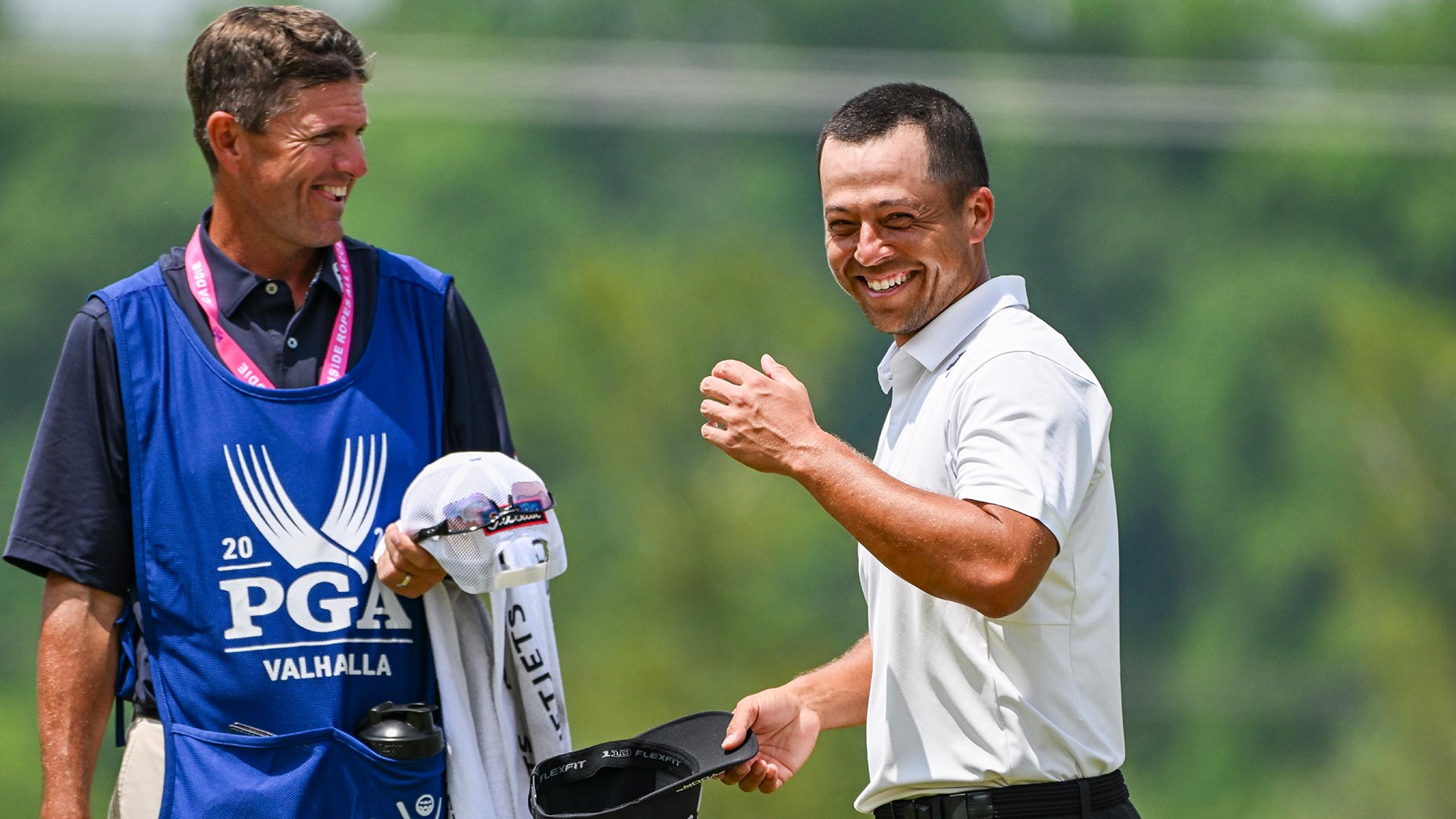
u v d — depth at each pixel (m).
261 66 12.33
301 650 12.39
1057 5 110.31
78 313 12.57
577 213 107.00
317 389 12.63
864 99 12.38
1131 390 100.00
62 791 12.03
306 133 12.39
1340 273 97.94
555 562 12.66
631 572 52.75
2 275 96.44
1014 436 11.34
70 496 12.32
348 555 12.55
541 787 12.09
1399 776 70.44
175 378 12.53
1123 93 69.06
